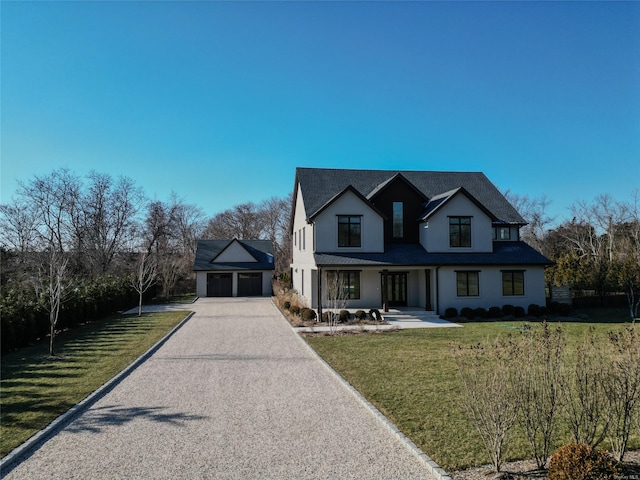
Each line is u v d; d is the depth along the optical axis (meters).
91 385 10.10
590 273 28.72
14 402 8.83
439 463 5.87
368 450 6.45
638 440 6.50
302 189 27.55
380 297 26.23
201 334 18.56
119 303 29.16
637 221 48.34
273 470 5.82
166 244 52.50
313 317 22.06
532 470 5.64
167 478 5.65
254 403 8.81
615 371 5.83
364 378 10.48
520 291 24.52
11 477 5.76
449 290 23.86
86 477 5.72
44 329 17.73
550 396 5.96
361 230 24.48
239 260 44.75
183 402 8.94
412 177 29.62
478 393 6.11
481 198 28.52
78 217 43.34
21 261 37.00
